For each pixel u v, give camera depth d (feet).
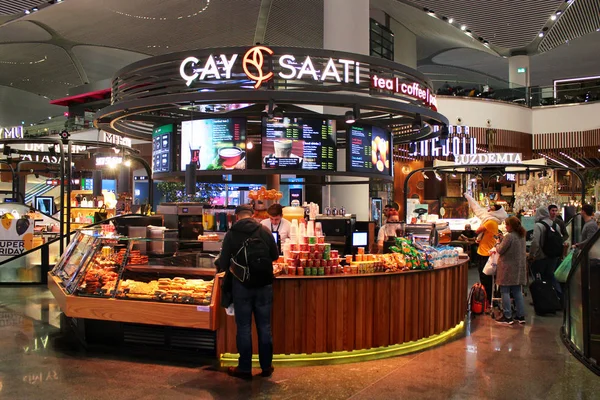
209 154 28.60
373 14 76.38
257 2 69.62
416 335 19.61
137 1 67.67
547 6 63.41
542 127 73.46
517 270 23.63
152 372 16.57
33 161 56.24
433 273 20.45
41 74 109.09
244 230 16.30
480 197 53.01
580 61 102.27
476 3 63.77
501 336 21.43
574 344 19.27
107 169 62.13
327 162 29.12
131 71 27.40
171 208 23.82
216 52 24.93
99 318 18.44
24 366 17.06
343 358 17.89
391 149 33.22
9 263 33.73
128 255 19.58
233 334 17.76
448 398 14.49
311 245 18.13
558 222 31.53
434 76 71.36
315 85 25.85
